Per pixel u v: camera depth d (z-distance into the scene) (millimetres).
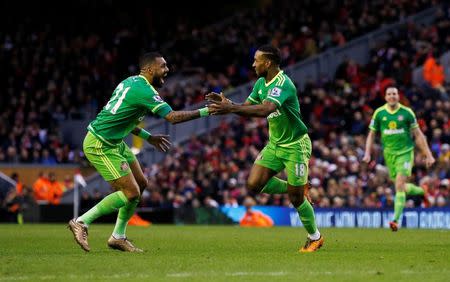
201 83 79500
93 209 25109
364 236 36062
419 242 31172
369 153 40375
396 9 80500
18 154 77125
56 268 20109
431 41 73062
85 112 81125
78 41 89625
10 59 86312
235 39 84875
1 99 83250
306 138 25562
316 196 55844
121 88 25078
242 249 27250
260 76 25359
